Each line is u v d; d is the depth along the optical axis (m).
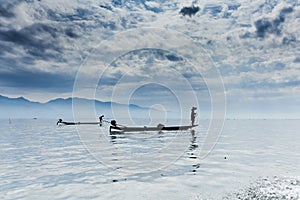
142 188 8.04
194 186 8.17
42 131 34.72
